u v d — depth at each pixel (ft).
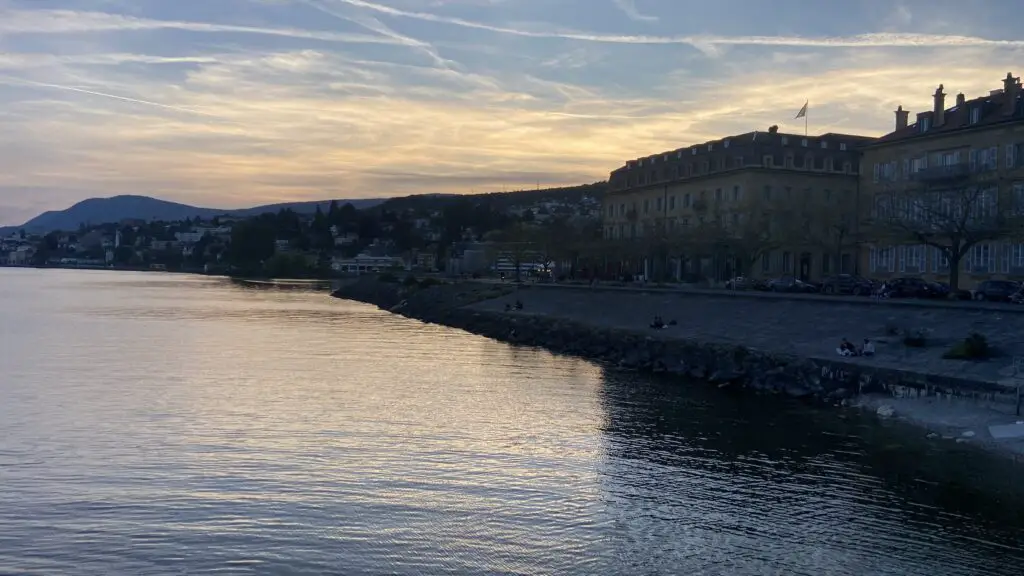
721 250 330.13
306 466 94.32
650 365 180.24
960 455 97.60
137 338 235.61
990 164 262.67
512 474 91.97
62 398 134.41
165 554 69.77
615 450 102.32
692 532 74.74
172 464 94.84
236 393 140.97
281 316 334.24
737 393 145.89
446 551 70.59
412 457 98.73
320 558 69.10
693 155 396.16
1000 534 73.72
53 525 75.72
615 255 401.90
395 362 188.03
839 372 141.90
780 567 67.26
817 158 359.46
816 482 88.48
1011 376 123.24
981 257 266.36
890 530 74.74
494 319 287.48
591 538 73.51
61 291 550.36
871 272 310.24
